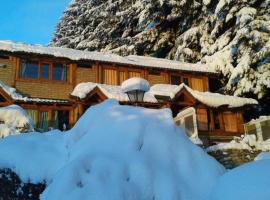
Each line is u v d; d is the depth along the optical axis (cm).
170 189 402
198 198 407
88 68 2177
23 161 481
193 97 2083
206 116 2203
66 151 498
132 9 3575
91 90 1911
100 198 377
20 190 464
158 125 468
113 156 425
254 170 379
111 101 532
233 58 2473
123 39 3578
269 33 2333
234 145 1373
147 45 3425
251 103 2253
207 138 2088
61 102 1934
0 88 1825
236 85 2409
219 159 1364
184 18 3231
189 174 430
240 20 2328
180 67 2411
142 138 448
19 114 1298
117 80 2227
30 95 1988
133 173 409
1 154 492
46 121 1923
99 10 4031
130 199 388
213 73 2473
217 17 2675
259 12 2489
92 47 3888
